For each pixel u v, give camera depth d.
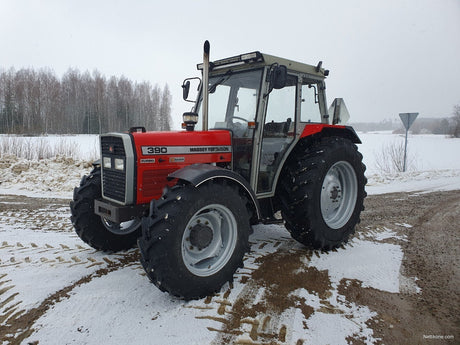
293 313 2.36
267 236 4.16
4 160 8.45
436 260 3.38
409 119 10.95
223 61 3.45
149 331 2.12
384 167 12.79
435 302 2.57
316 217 3.43
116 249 3.50
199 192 2.52
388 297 2.63
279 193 3.64
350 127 4.21
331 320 2.29
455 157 16.70
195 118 3.32
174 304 2.46
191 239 2.62
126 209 2.76
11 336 2.06
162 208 2.43
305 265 3.21
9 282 2.74
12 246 3.59
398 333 2.18
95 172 3.49
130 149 2.71
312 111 3.94
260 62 3.22
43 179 7.45
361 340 2.10
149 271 2.34
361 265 3.24
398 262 3.33
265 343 2.03
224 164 3.38
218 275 2.63
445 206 5.85
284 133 3.58
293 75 3.55
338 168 3.89
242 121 3.39
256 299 2.55
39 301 2.46
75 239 3.85
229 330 2.15
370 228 4.51
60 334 2.08
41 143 10.87
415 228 4.52
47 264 3.13
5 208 5.32
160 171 2.87
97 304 2.43
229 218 2.76
